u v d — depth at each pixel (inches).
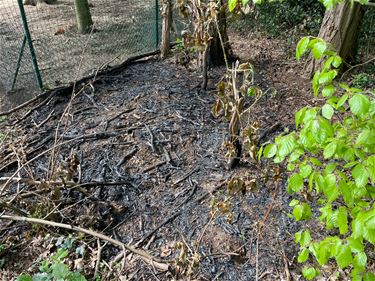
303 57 217.6
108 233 111.5
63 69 211.3
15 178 114.4
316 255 60.7
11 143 148.6
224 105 113.3
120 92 182.7
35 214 110.6
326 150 54.0
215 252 103.3
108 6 311.9
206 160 136.7
